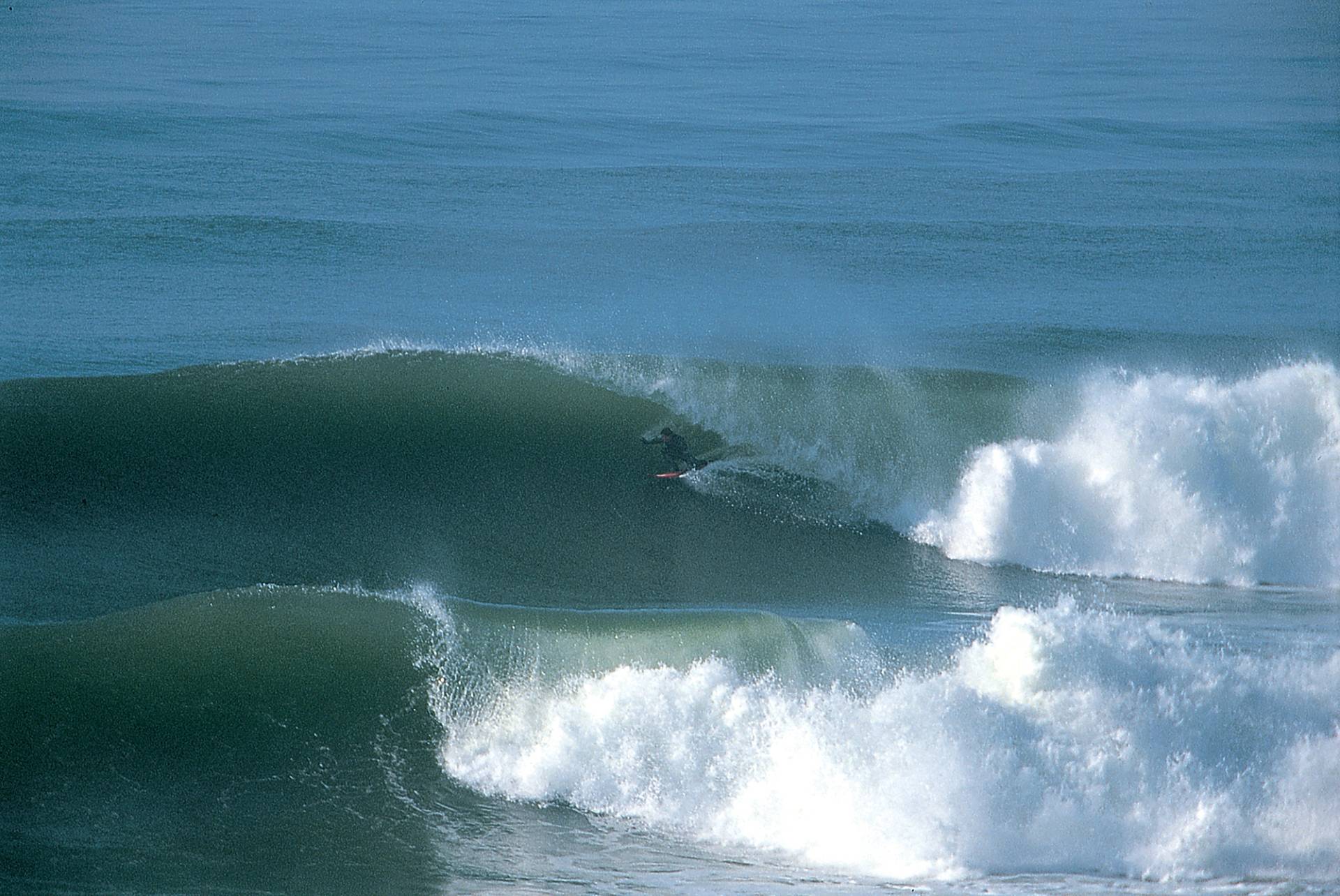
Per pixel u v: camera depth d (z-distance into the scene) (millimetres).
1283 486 54812
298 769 30516
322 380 57344
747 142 165500
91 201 113250
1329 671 34750
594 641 34844
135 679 31750
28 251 96562
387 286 93812
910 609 47125
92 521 46969
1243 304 97625
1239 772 31500
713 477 55562
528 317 87562
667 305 92438
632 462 55594
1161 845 29844
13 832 27406
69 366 68562
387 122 167375
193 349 74125
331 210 117125
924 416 58219
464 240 109062
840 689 35000
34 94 179125
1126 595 50969
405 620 34781
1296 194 139500
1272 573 53844
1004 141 170000
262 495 50188
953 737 32031
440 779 30891
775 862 29078
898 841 29953
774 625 36844
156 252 98562
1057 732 32438
